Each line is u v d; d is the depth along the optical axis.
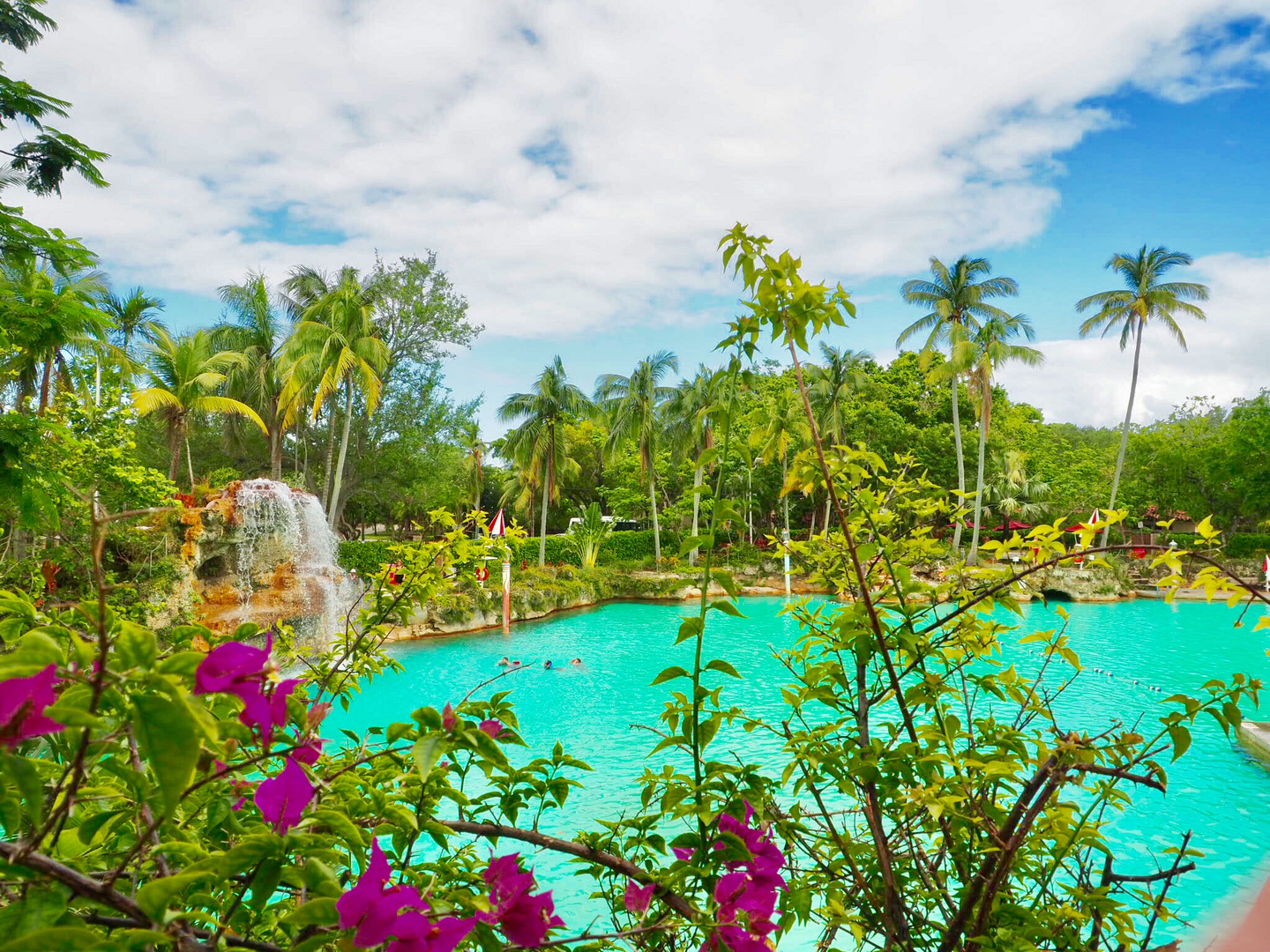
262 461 30.56
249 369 26.22
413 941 0.81
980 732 1.83
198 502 14.78
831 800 5.46
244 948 0.88
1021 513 33.00
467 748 1.03
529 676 13.55
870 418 33.31
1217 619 20.92
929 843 2.05
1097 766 1.31
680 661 14.75
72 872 0.74
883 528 1.97
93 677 0.65
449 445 29.77
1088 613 22.09
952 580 1.92
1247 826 6.96
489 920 1.01
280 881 0.83
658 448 31.36
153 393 20.08
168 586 11.82
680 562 26.17
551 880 5.30
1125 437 30.97
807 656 1.96
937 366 30.61
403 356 28.28
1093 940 1.52
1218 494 33.69
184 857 1.02
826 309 1.31
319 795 1.20
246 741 1.03
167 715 0.62
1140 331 30.61
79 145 5.52
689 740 1.35
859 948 1.80
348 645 2.19
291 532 15.39
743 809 1.38
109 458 11.77
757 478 29.66
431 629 17.69
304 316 23.75
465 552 2.27
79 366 12.20
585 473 42.34
